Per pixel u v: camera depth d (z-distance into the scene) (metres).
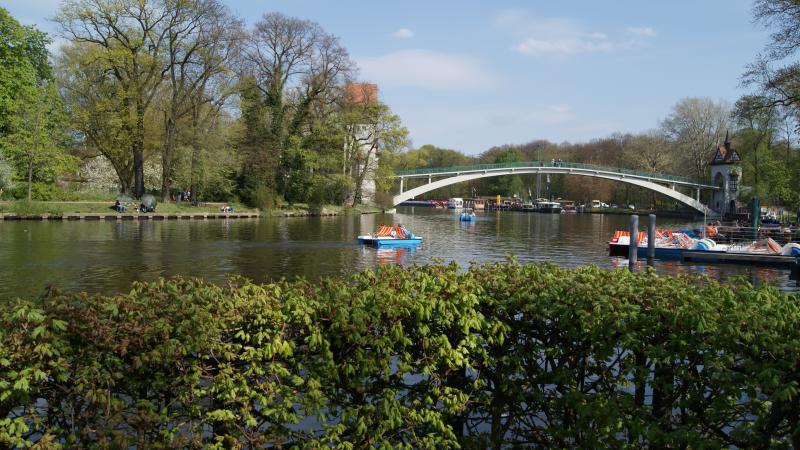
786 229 35.81
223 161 53.47
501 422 5.25
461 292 4.50
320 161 57.72
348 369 4.23
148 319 3.99
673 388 4.25
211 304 4.19
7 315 3.81
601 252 32.47
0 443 3.68
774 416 4.03
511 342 4.76
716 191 79.31
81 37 44.53
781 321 4.00
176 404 4.14
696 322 4.05
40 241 28.84
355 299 4.36
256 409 4.34
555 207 97.38
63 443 3.86
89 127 46.91
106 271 20.42
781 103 29.86
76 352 3.81
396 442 4.75
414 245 33.75
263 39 55.94
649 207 98.69
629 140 109.06
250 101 55.44
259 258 25.25
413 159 99.69
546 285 4.79
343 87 58.44
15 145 43.53
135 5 43.97
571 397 4.50
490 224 59.16
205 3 45.75
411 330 4.50
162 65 46.53
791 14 27.53
